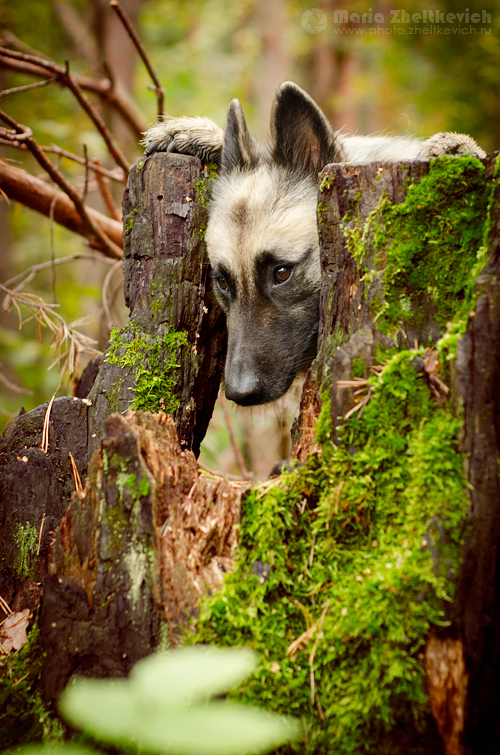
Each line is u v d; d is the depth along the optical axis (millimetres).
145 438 3273
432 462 2977
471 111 15531
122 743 2934
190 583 3121
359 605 2922
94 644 3146
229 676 1442
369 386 3188
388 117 20156
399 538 3031
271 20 18703
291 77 19922
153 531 3121
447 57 16312
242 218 4875
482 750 2871
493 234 3068
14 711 3262
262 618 3053
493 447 2869
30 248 12148
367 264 3338
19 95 10836
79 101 6168
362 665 2914
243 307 4859
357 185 3383
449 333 3104
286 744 2873
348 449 3189
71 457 4000
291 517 3156
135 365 4156
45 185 6520
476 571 2830
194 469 3498
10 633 3594
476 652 2816
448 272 3271
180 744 1449
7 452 4031
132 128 8148
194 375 4375
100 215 7094
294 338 4895
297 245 4824
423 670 2842
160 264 4285
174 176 4352
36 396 8789
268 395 4770
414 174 3291
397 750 2832
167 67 17938
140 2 11992
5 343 8586
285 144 5121
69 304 9062
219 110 17016
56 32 14000
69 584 3201
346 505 3119
